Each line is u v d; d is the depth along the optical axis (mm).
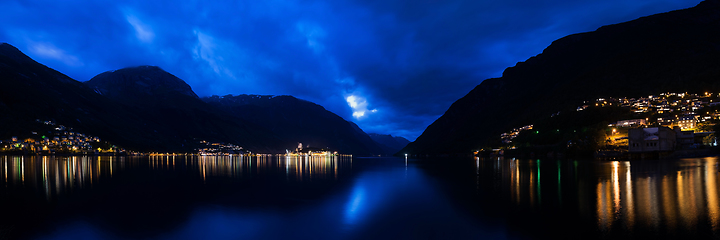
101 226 21094
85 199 30844
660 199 25859
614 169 55500
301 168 83938
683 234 16938
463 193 33188
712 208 22344
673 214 21000
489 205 26328
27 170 66688
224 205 27656
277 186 41125
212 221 22125
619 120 140125
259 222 21844
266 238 18438
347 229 20000
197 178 52000
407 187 39438
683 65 198125
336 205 27547
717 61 186875
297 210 25578
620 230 18047
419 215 23375
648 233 17312
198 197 32094
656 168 53906
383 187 39688
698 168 51406
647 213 21453
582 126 144625
